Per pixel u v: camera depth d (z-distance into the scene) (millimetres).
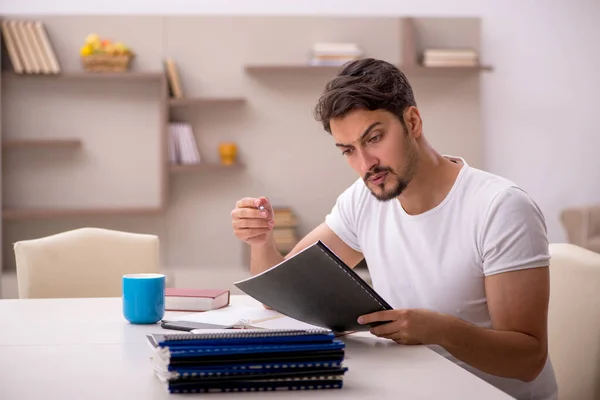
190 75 5027
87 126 4957
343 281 1254
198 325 1453
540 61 5270
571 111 5305
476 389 1044
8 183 4926
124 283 1535
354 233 1793
